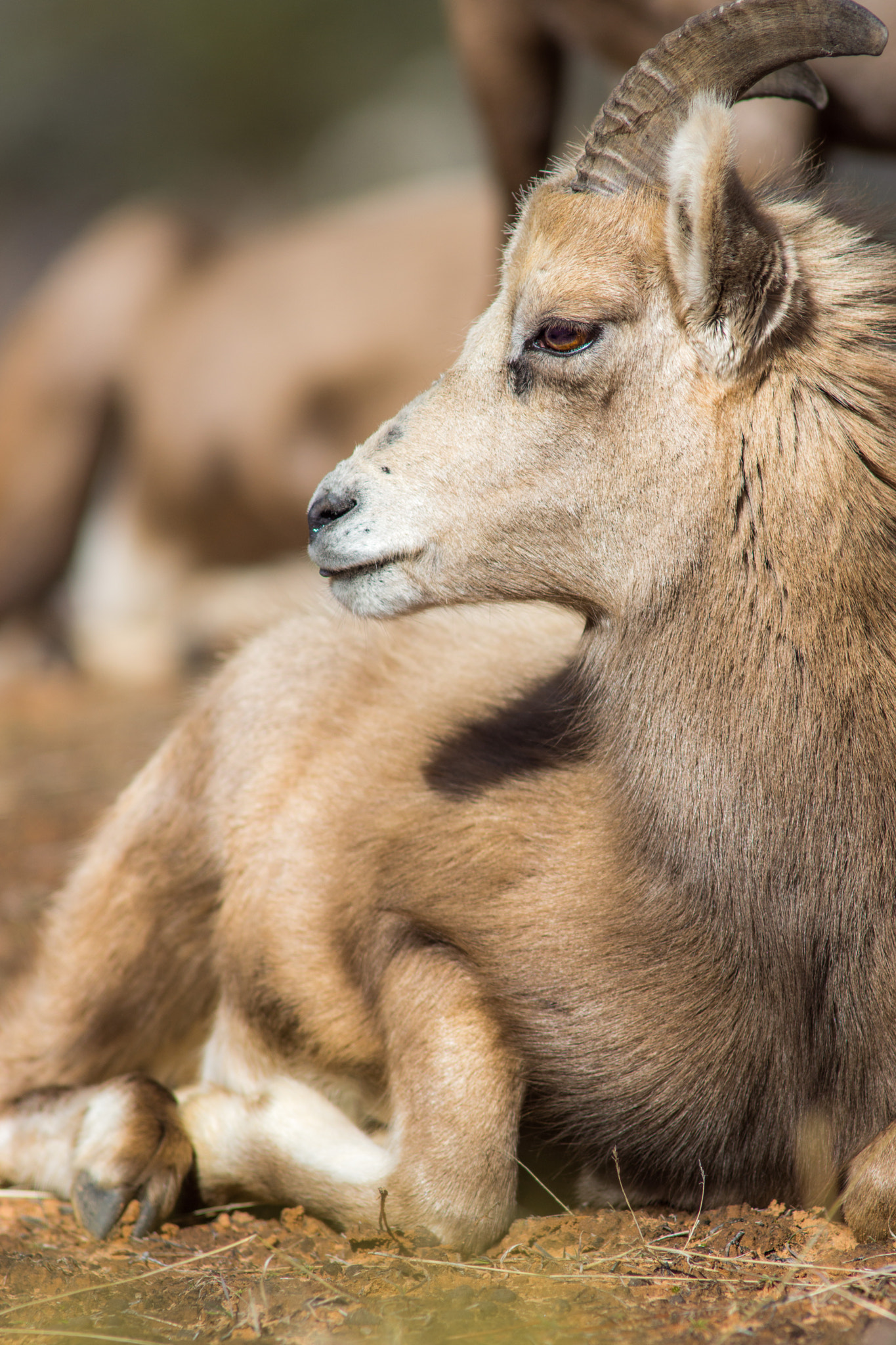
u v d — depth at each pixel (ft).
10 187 349.41
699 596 42.98
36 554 137.69
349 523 45.16
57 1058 56.80
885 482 42.32
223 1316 38.32
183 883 54.03
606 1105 43.88
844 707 41.55
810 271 43.80
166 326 134.92
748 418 42.39
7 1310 39.09
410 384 126.41
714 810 42.50
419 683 51.72
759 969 42.22
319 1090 49.85
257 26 337.52
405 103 330.13
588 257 43.14
